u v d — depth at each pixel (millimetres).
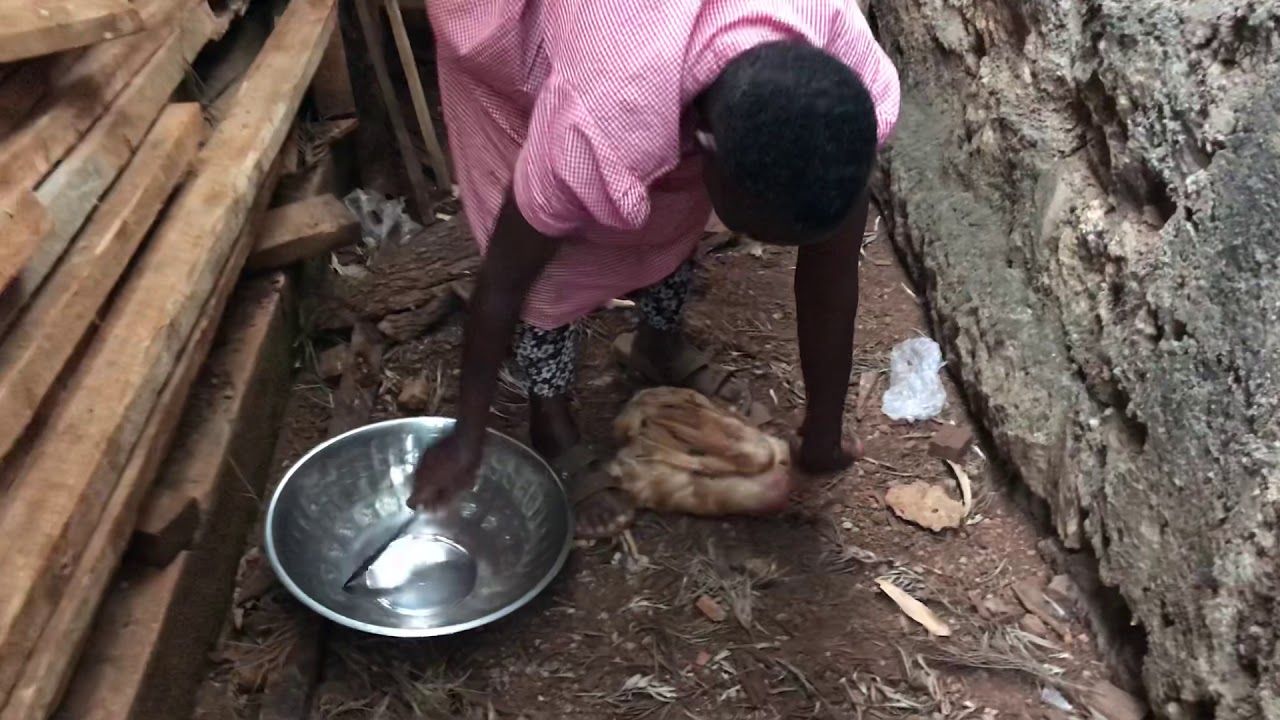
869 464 2527
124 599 1817
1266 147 1828
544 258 1748
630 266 2049
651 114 1450
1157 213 2145
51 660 1455
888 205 3332
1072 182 2430
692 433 2330
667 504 2342
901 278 3152
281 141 2521
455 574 2211
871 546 2336
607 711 2006
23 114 1784
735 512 2344
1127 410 2080
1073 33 2449
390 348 2836
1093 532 2135
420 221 3281
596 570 2262
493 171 2004
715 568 2268
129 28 1944
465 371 1874
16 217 1494
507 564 2215
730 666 2084
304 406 2639
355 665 2055
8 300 1552
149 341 1768
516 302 1789
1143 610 1964
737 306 2992
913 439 2604
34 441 1568
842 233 1755
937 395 2684
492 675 2061
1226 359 1848
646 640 2129
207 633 2018
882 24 3727
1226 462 1813
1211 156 1959
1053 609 2217
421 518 2291
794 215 1375
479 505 2311
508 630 2135
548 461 2439
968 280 2734
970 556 2328
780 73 1348
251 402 2330
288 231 2596
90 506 1540
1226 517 1798
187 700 1918
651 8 1444
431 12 1893
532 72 1732
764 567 2273
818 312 1922
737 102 1359
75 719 1628
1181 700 1855
